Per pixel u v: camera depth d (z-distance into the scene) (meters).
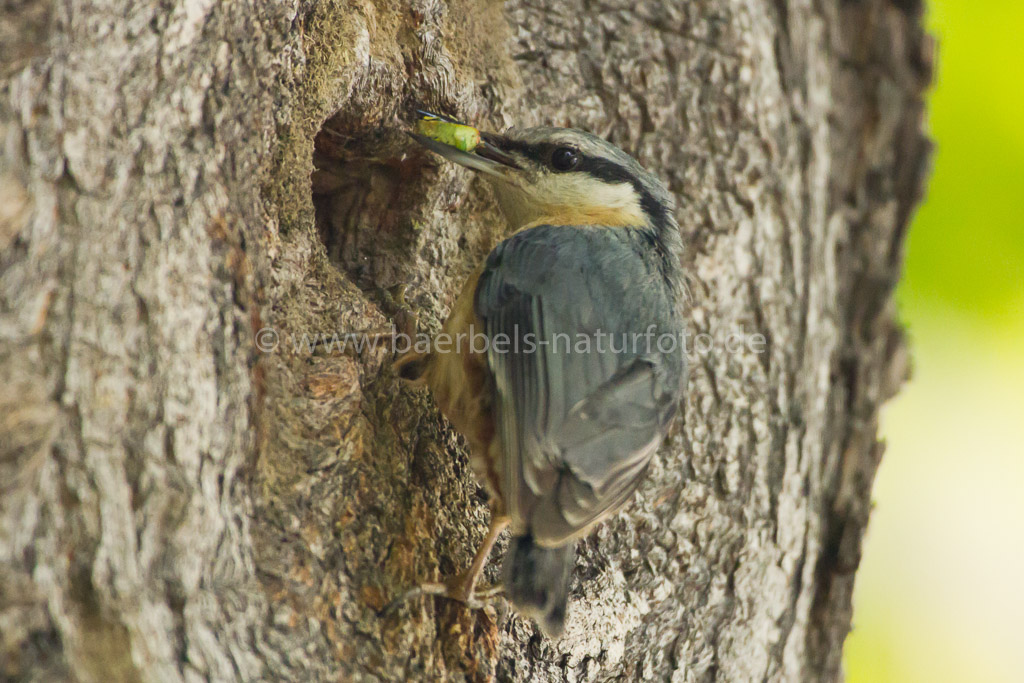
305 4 6.32
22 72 4.72
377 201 7.44
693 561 8.19
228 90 5.53
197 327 5.20
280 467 5.64
